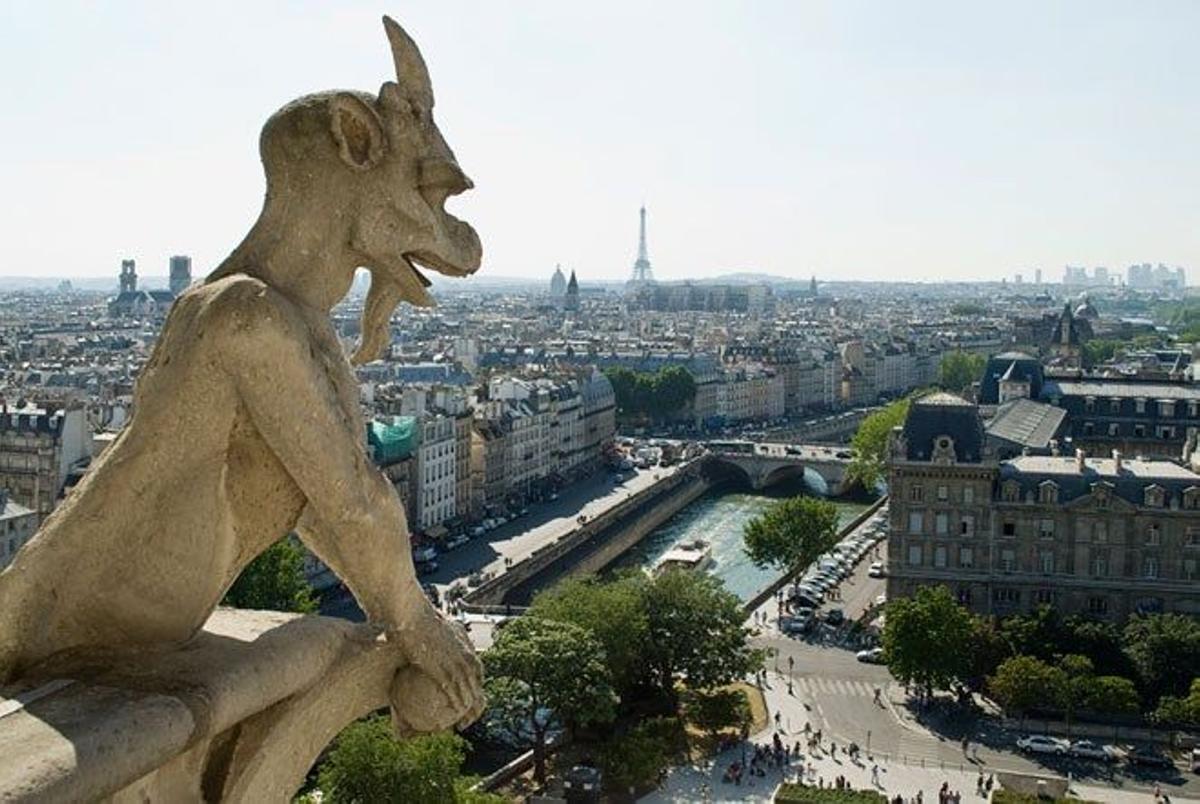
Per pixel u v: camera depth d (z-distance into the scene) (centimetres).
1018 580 19888
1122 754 14325
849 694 16375
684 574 15175
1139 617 17562
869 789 12769
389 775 8750
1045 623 16350
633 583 15088
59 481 19125
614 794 12356
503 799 9638
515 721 12550
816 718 15325
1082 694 15000
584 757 13088
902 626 15862
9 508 16875
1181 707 14575
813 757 13812
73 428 19550
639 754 12131
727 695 14925
